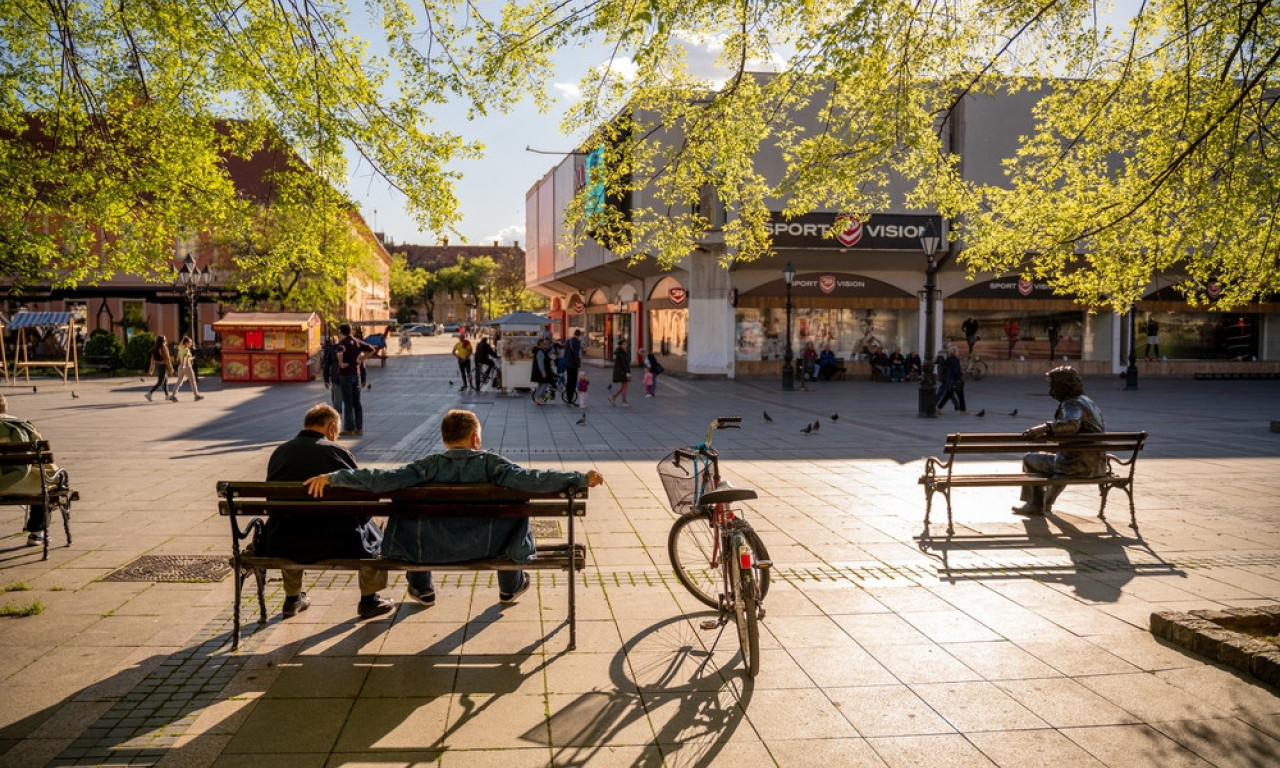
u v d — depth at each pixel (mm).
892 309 33531
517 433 15531
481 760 3578
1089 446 7770
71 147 6781
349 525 4949
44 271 7227
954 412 19734
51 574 6180
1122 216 6699
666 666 4602
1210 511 8773
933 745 3760
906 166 7750
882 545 7336
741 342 32688
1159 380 33531
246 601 5617
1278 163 6121
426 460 4797
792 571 6520
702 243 30047
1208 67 6613
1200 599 5840
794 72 6664
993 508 8891
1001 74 7027
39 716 3922
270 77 6438
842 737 3826
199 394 22297
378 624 5195
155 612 5375
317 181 6895
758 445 13906
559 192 43688
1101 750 3723
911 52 6777
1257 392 27125
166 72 6832
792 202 7887
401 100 6438
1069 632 5164
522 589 5422
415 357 50375
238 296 34188
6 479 6602
